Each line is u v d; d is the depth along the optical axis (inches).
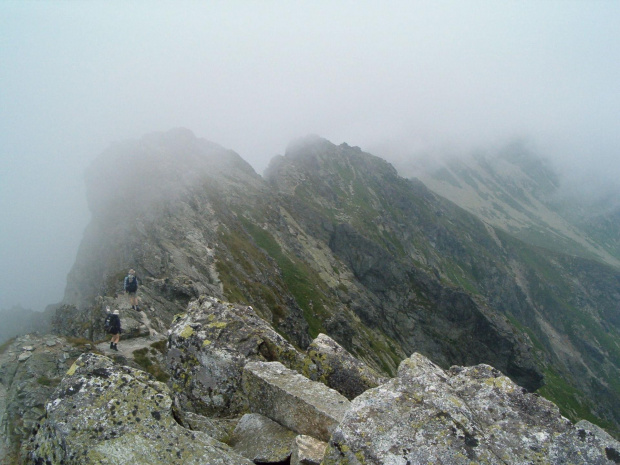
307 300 4852.4
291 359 549.0
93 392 321.1
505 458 283.9
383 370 4849.9
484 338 7199.8
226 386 500.4
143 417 313.4
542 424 313.4
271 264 4768.7
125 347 1091.3
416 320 7317.9
